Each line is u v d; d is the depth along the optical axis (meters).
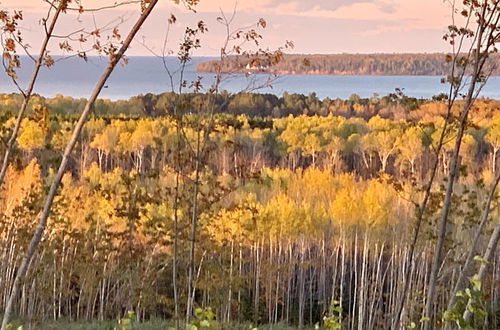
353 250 31.19
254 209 18.06
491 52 7.14
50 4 5.53
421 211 9.03
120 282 23.09
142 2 5.26
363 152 45.47
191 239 11.53
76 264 20.31
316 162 52.72
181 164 11.10
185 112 10.64
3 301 20.33
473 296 3.73
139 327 16.91
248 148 48.38
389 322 23.19
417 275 18.27
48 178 20.72
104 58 5.56
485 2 7.05
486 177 22.33
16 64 5.78
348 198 28.41
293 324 26.39
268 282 26.39
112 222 20.94
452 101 7.46
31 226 17.70
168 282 20.08
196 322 4.36
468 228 15.41
